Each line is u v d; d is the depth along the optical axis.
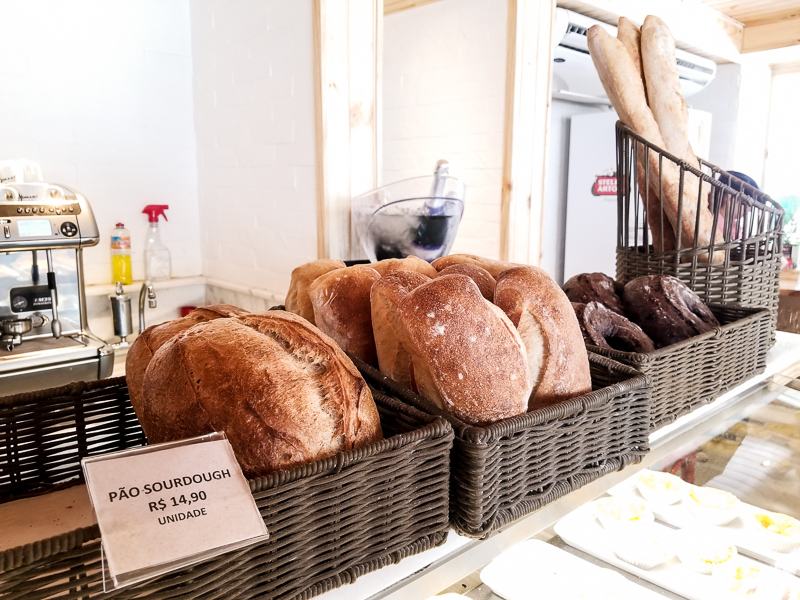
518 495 0.64
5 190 1.55
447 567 0.61
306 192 1.77
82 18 2.04
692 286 1.27
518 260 2.12
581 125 3.06
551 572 0.73
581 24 2.50
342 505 0.50
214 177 2.27
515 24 1.94
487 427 0.59
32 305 1.71
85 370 1.63
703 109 4.17
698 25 3.39
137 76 2.20
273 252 1.98
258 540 0.43
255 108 1.96
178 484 0.44
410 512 0.56
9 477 0.68
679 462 0.91
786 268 4.07
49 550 0.39
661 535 0.80
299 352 0.58
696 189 1.32
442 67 2.25
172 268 2.38
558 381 0.73
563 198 3.26
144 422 0.59
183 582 0.42
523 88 2.00
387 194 1.41
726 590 0.72
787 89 4.34
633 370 0.79
